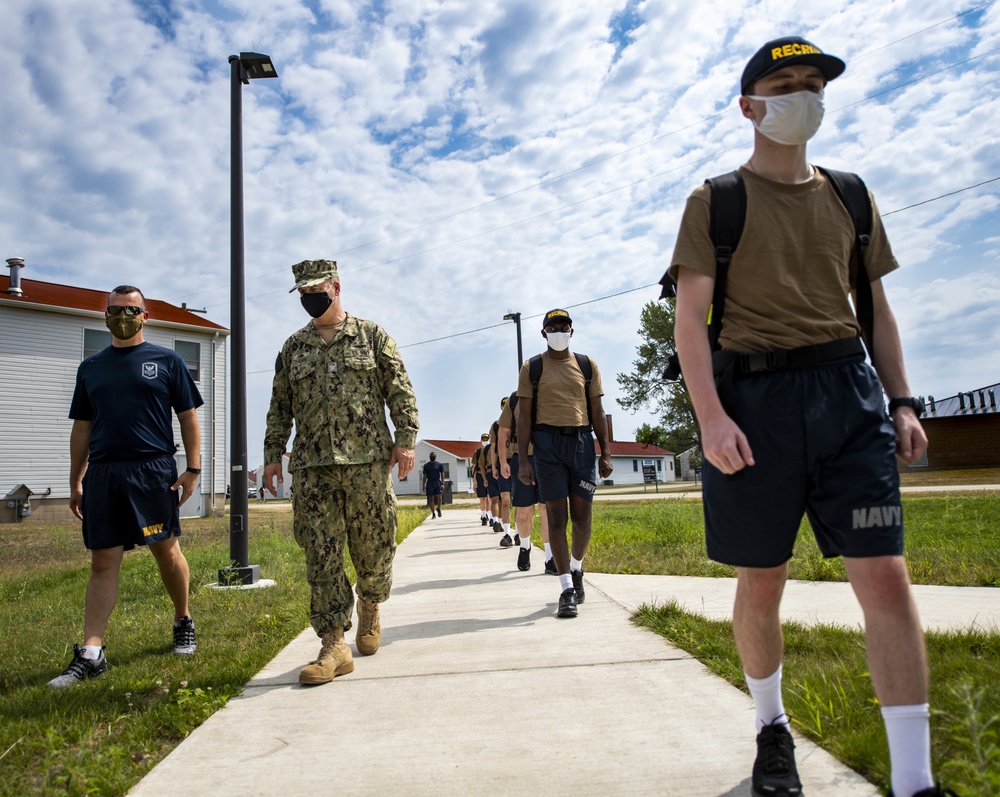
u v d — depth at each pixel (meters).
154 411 4.20
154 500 4.13
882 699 1.80
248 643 4.45
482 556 9.38
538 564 8.12
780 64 2.03
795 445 1.94
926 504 12.78
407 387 4.20
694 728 2.73
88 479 4.10
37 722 2.99
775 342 2.03
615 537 9.85
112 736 2.87
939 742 2.33
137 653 4.30
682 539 9.14
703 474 2.17
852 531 1.86
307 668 3.57
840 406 1.95
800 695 2.83
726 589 5.55
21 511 21.27
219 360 25.66
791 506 1.97
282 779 2.46
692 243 2.10
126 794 2.39
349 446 3.89
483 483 16.45
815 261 2.08
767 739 2.13
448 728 2.89
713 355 2.13
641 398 59.12
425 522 19.22
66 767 2.45
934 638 3.55
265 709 3.22
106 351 4.32
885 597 1.82
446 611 5.34
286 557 9.29
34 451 21.88
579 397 5.36
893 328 2.22
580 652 3.91
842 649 3.47
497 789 2.31
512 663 3.77
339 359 3.98
